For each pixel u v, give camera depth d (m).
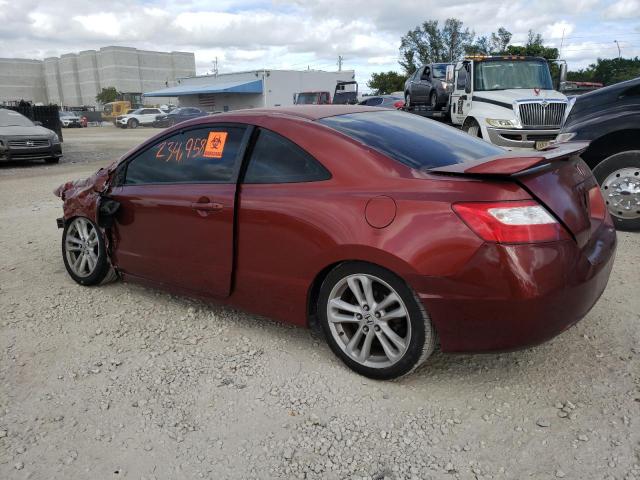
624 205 5.77
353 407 2.88
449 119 14.47
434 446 2.57
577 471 2.36
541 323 2.65
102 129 45.75
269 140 3.44
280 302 3.35
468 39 60.28
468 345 2.75
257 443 2.63
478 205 2.62
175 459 2.53
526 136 11.07
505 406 2.84
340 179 3.08
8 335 3.83
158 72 128.75
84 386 3.15
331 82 51.09
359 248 2.88
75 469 2.48
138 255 4.16
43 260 5.65
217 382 3.16
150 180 4.07
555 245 2.64
